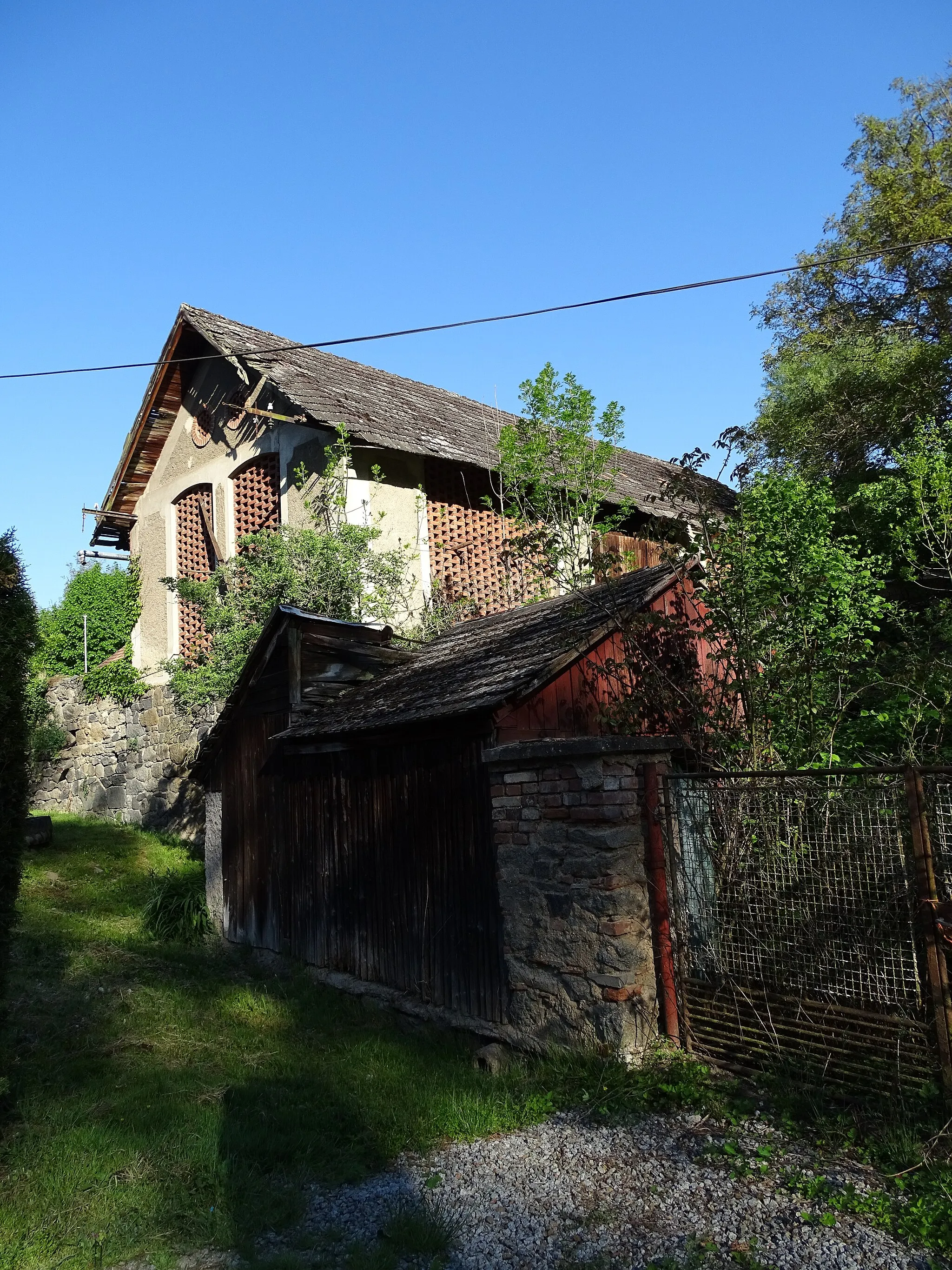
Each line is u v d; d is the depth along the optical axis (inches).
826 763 239.0
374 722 279.4
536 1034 222.5
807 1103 171.8
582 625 265.4
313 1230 151.8
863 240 663.1
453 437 556.1
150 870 471.8
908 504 372.2
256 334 583.2
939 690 260.7
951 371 527.8
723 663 287.6
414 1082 214.2
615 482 628.7
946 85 673.0
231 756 387.5
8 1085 181.6
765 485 291.4
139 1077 222.4
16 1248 145.7
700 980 201.5
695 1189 151.9
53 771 677.3
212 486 617.9
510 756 227.8
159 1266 141.1
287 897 338.6
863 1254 129.3
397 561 493.4
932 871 161.6
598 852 209.0
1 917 195.0
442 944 258.5
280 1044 252.1
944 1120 155.6
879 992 169.6
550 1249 139.3
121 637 691.4
